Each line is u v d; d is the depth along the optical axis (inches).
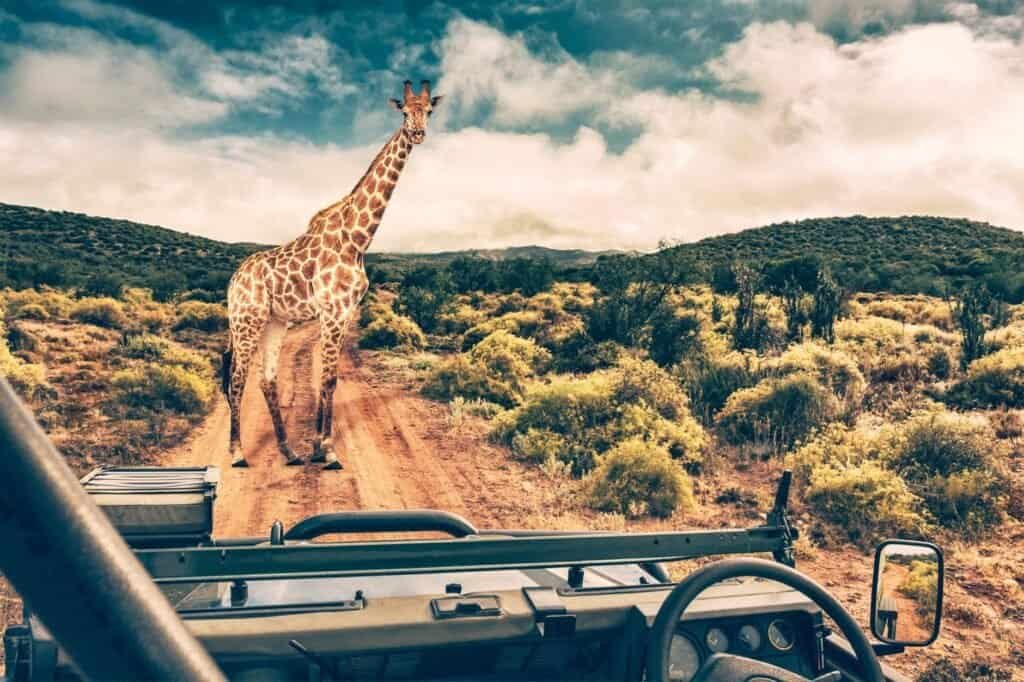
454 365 665.0
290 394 660.1
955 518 362.6
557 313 1128.2
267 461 455.8
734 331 837.2
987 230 4640.8
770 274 1291.8
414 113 455.8
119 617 13.1
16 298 1205.7
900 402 555.8
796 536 112.5
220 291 1854.1
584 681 98.3
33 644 81.7
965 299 864.9
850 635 95.7
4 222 4055.1
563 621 94.0
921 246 4338.1
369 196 454.9
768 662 99.5
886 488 357.7
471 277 1882.4
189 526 118.5
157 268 2999.5
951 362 668.7
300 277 448.8
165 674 13.4
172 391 577.3
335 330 454.9
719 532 108.9
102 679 13.3
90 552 12.8
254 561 94.0
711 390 584.7
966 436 422.9
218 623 88.4
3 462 12.0
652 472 383.9
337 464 442.6
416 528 126.5
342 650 88.7
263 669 87.8
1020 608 276.4
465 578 111.7
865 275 1665.8
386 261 5310.0
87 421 508.1
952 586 295.6
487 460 467.5
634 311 824.3
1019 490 392.2
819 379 569.6
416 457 470.0
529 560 101.0
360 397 649.6
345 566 95.4
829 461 419.2
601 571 125.3
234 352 452.1
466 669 94.0
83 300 1154.0
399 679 91.6
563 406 505.0
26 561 12.3
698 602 100.2
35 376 593.3
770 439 488.1
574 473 442.3
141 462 437.7
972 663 239.1
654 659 88.1
